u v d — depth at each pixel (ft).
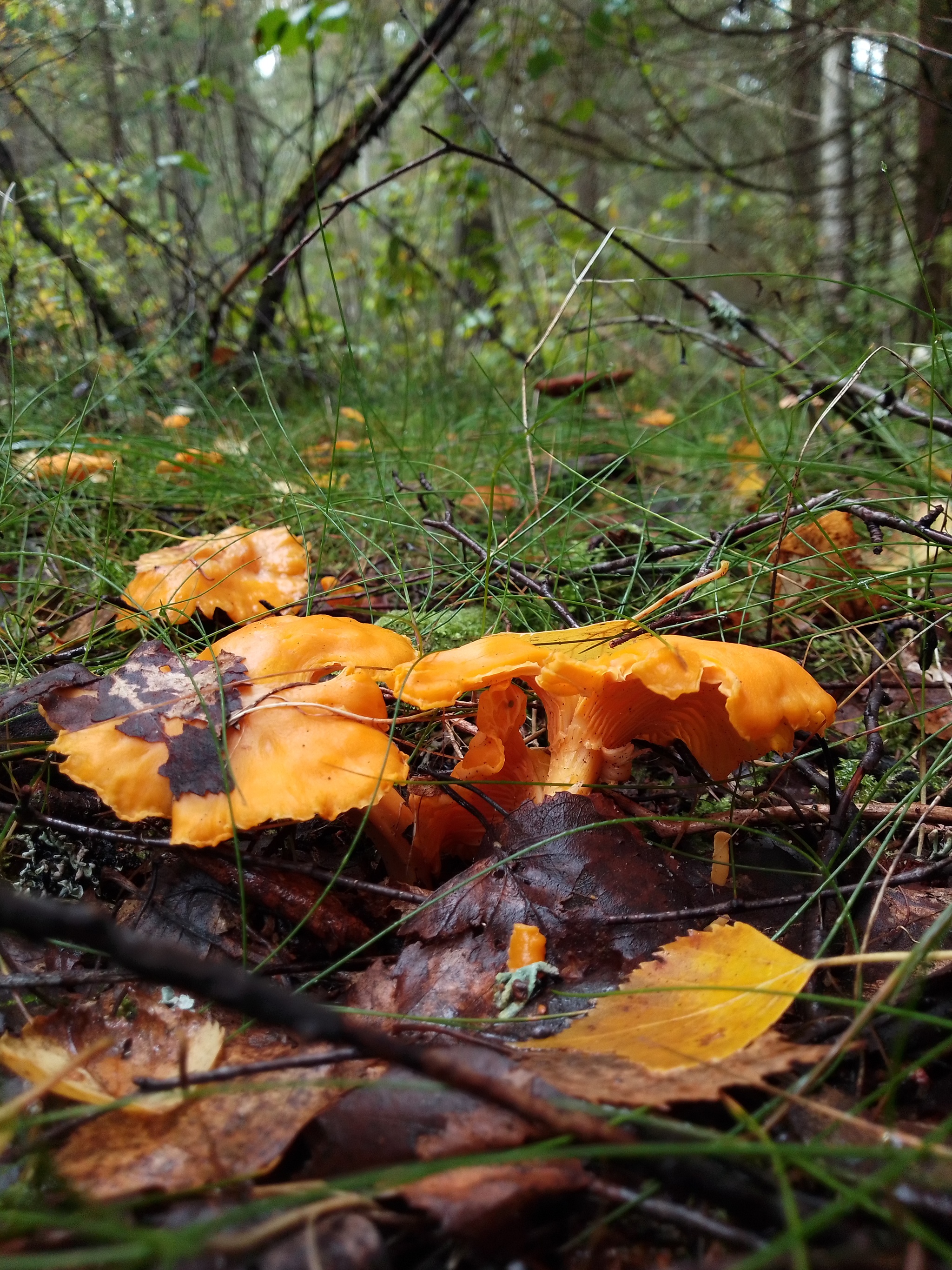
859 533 1.18
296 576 0.97
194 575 0.93
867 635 1.04
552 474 1.42
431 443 1.52
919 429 1.48
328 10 1.86
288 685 0.63
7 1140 0.43
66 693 0.65
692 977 0.54
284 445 1.60
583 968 0.57
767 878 0.68
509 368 2.65
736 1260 0.40
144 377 2.00
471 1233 0.41
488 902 0.60
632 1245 0.43
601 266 2.71
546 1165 0.43
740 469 1.51
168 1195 0.42
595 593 1.04
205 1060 0.52
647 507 1.01
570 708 0.67
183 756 0.60
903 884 0.65
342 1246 0.41
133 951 0.37
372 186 1.28
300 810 0.57
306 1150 0.47
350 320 3.23
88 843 0.69
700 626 0.97
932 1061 0.51
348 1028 0.38
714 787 0.74
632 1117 0.43
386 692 0.84
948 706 0.82
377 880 0.70
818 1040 0.51
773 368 1.52
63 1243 0.41
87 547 1.12
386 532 1.24
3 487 0.99
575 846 0.61
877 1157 0.41
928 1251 0.39
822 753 0.82
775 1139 0.46
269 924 0.63
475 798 0.68
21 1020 0.56
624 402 2.25
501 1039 0.52
